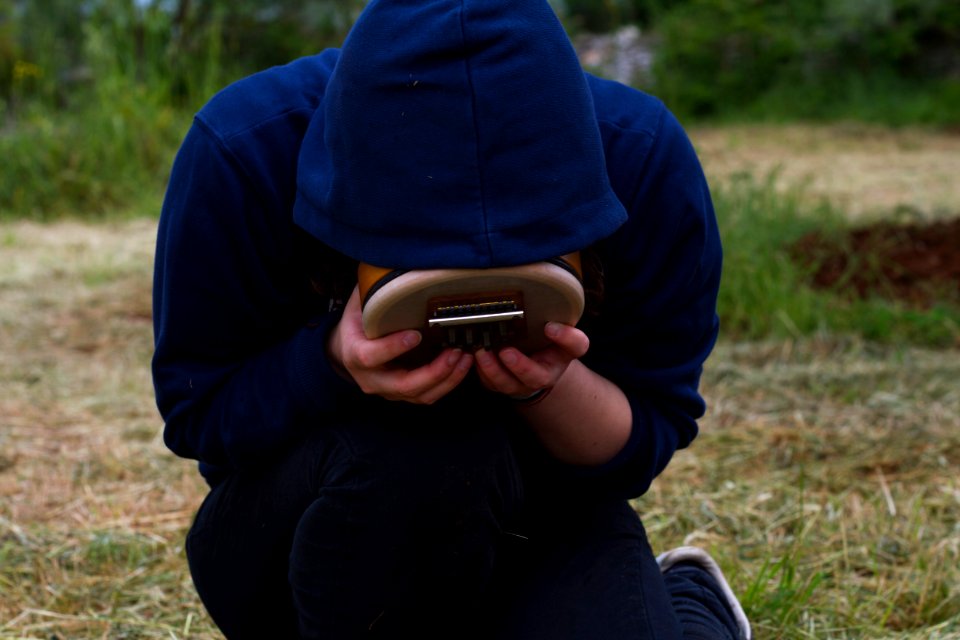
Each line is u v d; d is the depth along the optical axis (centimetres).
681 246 138
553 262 112
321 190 117
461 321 111
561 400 135
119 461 303
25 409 347
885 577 227
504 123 110
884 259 481
